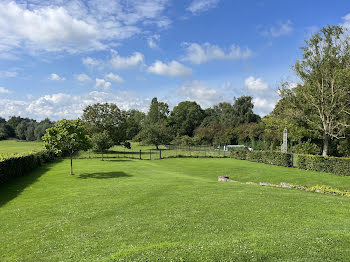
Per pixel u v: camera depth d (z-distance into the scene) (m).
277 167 24.84
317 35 27.73
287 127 30.62
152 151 47.66
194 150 50.94
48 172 20.62
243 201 10.12
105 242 6.71
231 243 5.73
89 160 30.12
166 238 6.65
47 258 6.00
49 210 10.17
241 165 26.78
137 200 11.16
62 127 19.45
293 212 8.55
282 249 5.31
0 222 8.83
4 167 15.80
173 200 10.76
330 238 5.88
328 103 27.06
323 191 12.98
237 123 69.00
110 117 46.66
